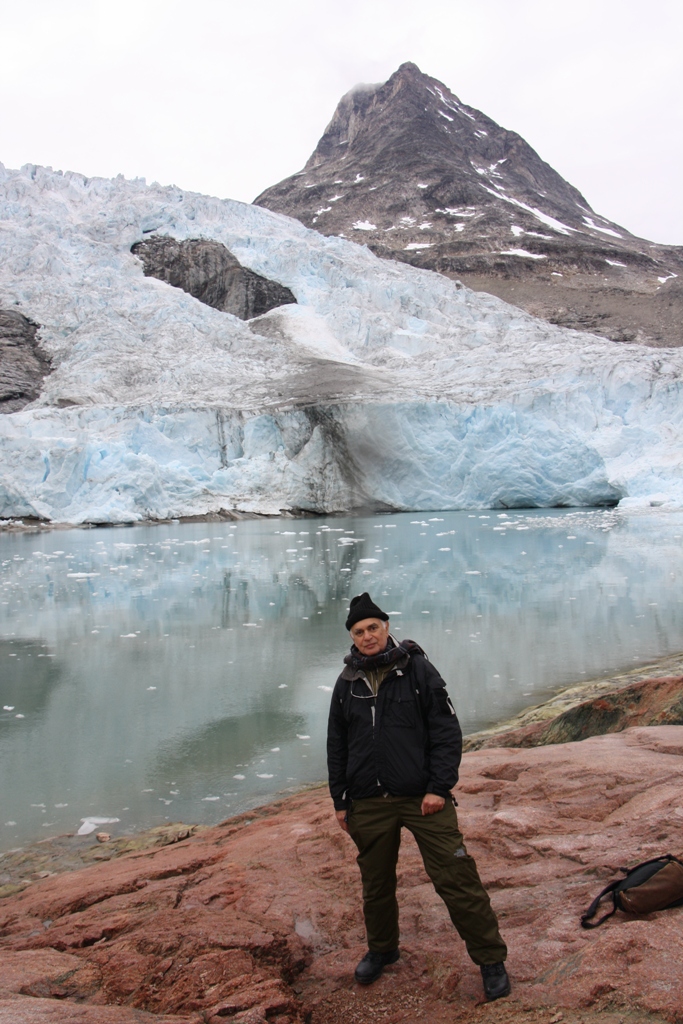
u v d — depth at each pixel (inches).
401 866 140.3
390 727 106.1
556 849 132.6
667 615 467.5
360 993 102.3
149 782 243.6
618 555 716.0
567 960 96.6
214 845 177.0
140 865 168.6
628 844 129.8
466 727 283.0
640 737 204.2
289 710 311.7
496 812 157.2
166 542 908.6
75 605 544.1
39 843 202.7
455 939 111.7
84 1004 95.7
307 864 145.8
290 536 946.1
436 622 460.4
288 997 95.9
